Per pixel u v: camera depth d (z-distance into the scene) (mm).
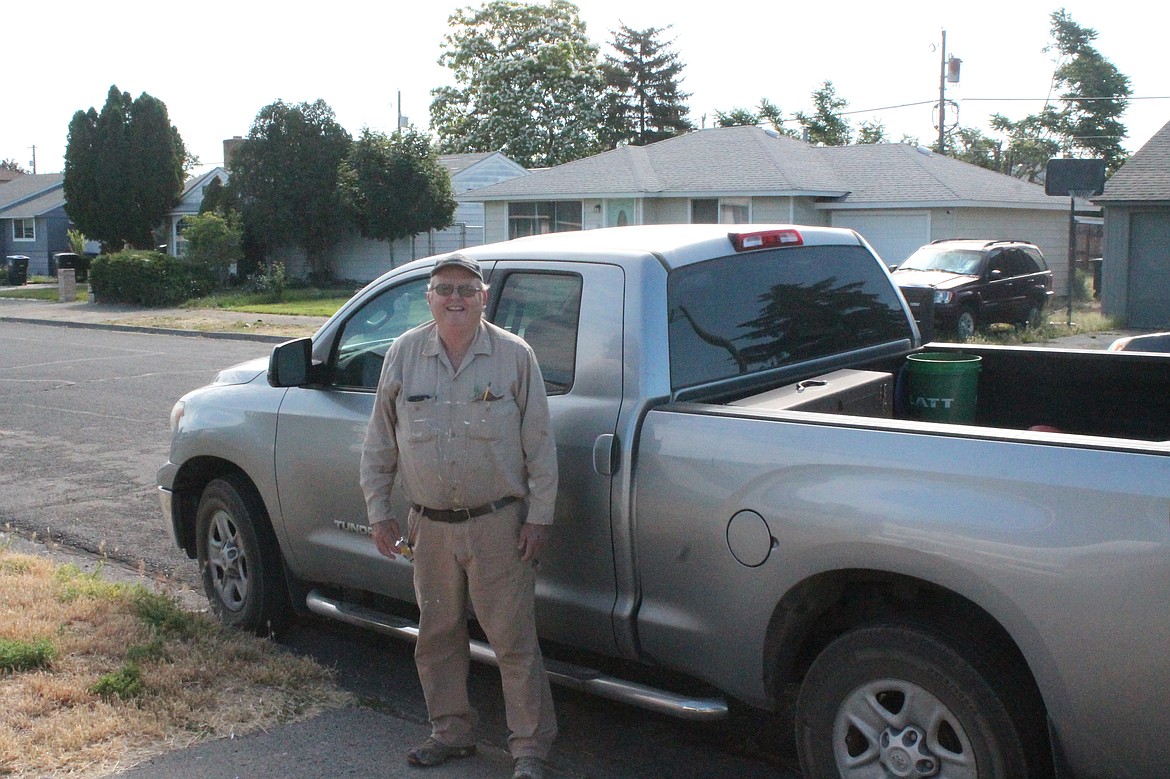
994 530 2938
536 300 4180
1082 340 19219
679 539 3615
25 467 9625
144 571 6656
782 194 26703
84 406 13070
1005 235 27328
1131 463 2785
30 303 33719
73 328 26281
